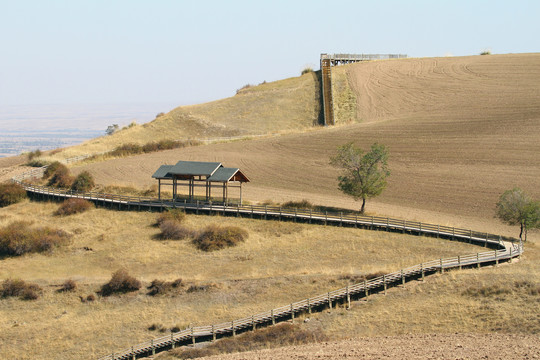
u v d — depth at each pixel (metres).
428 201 66.25
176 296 44.00
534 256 47.53
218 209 61.81
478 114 97.00
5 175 81.38
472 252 48.69
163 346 36.81
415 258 48.09
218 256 51.94
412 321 36.41
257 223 58.97
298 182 75.50
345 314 38.84
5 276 49.69
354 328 36.50
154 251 53.88
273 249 52.66
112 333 39.41
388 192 70.19
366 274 44.03
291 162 84.38
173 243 55.31
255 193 70.62
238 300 42.75
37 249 55.00
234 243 53.97
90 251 54.94
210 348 35.44
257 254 51.78
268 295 42.91
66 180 74.44
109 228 60.28
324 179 76.44
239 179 65.06
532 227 52.81
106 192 71.12
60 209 65.12
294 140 95.31
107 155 89.88
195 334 37.41
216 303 42.62
